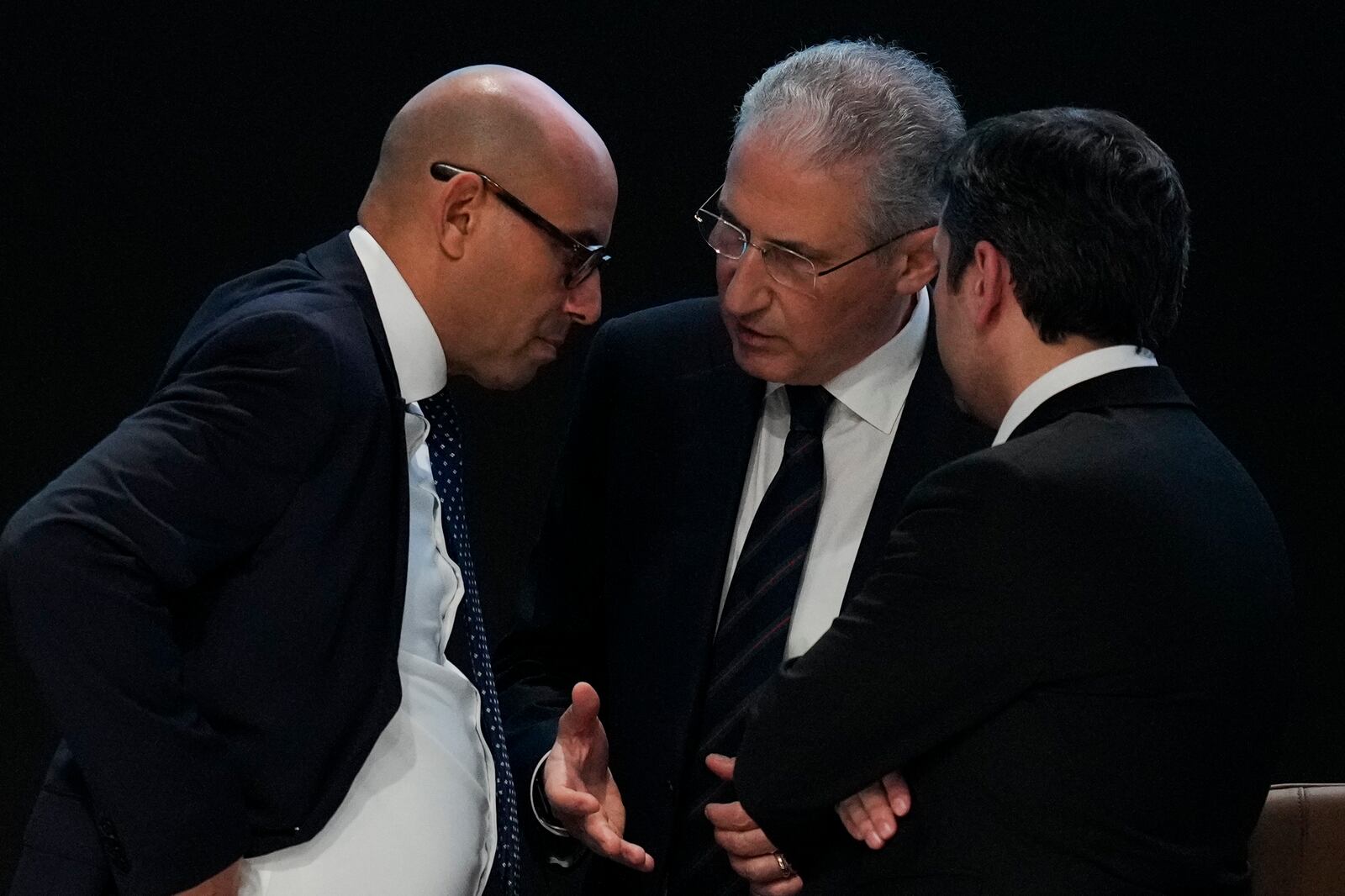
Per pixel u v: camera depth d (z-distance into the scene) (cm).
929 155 645
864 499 695
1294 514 1252
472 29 1248
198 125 1268
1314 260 1216
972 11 1202
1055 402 548
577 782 680
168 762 520
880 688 528
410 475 615
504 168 606
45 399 1312
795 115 638
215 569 554
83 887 554
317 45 1254
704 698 696
